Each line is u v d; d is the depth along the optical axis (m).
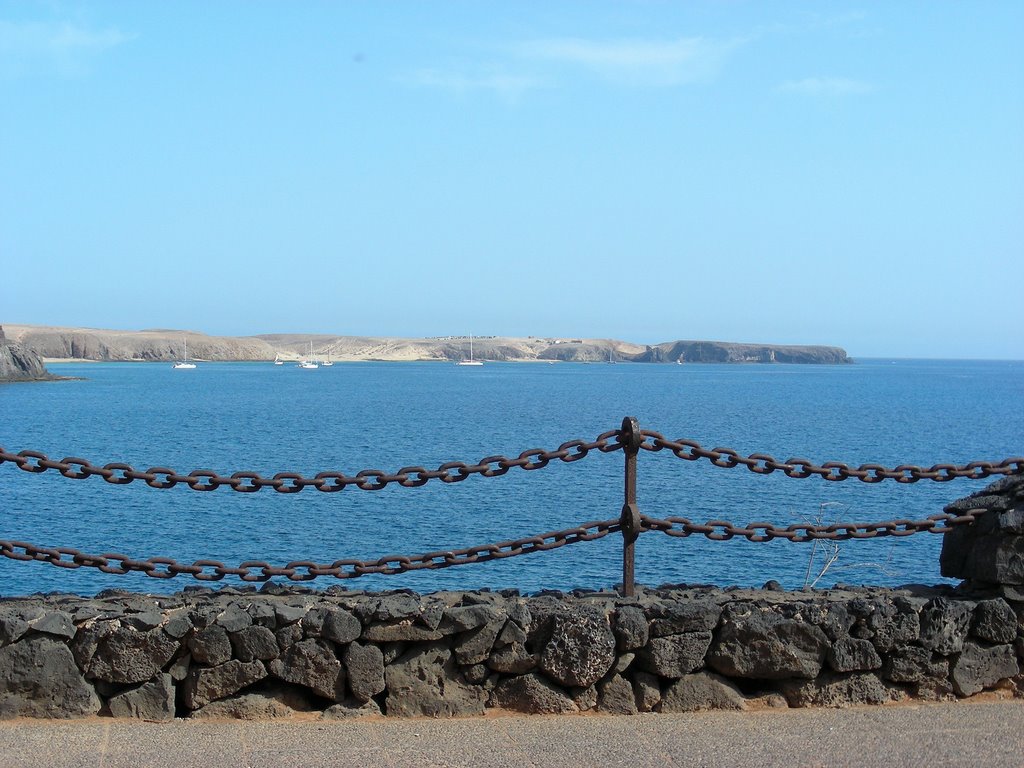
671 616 6.06
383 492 28.38
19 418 68.31
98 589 16.22
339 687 5.94
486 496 27.56
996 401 96.31
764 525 6.48
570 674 5.97
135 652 5.81
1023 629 6.30
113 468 6.10
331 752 5.26
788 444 47.69
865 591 6.68
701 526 6.37
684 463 36.84
